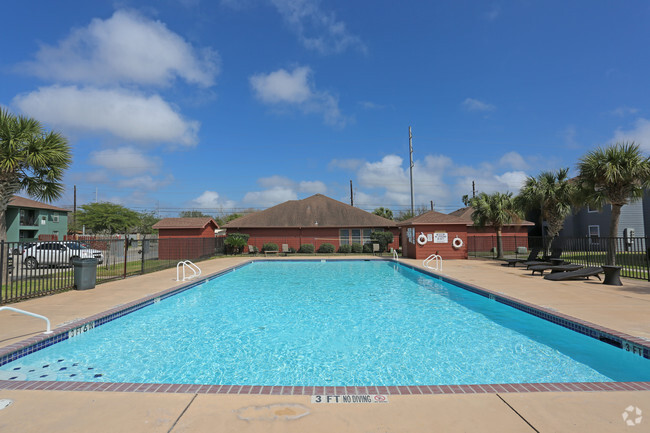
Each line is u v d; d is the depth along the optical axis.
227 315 8.46
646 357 5.00
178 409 3.33
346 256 25.44
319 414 3.23
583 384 3.87
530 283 11.27
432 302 9.83
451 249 21.81
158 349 6.07
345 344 6.32
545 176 17.45
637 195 13.54
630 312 7.09
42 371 5.04
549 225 17.69
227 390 3.75
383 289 12.12
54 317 7.00
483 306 9.23
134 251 29.67
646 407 3.33
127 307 8.07
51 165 10.88
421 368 5.20
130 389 3.77
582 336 6.18
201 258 23.25
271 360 5.56
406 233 24.19
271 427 2.99
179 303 9.85
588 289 9.99
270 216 30.95
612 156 13.01
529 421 3.08
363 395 3.62
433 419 3.13
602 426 2.98
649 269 11.31
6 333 5.86
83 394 3.64
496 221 22.05
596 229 27.27
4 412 3.26
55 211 37.34
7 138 9.79
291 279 14.84
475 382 4.68
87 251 18.02
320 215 31.09
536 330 7.11
